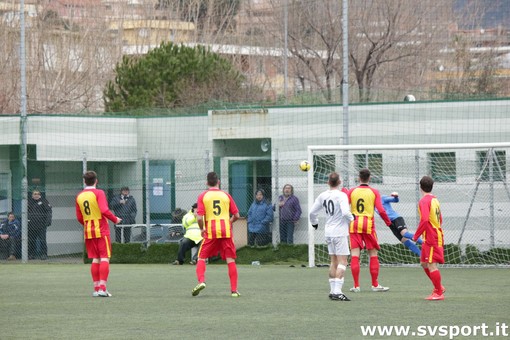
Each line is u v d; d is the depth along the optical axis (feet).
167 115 227.40
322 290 127.34
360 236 122.83
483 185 191.11
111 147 225.35
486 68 338.75
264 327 86.38
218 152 223.30
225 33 446.60
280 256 194.08
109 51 393.50
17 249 211.82
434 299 111.04
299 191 205.77
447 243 191.31
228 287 133.90
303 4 346.74
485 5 367.66
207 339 79.20
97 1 406.62
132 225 203.72
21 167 210.79
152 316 96.02
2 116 221.46
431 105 200.75
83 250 203.82
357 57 328.29
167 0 469.57
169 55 294.87
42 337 81.56
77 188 212.02
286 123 213.05
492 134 196.34
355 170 202.18
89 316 96.78
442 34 350.43
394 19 321.52
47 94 355.36
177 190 200.54
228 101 286.46
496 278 149.38
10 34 353.51
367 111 205.57
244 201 222.48
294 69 356.79
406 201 197.06
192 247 192.24
